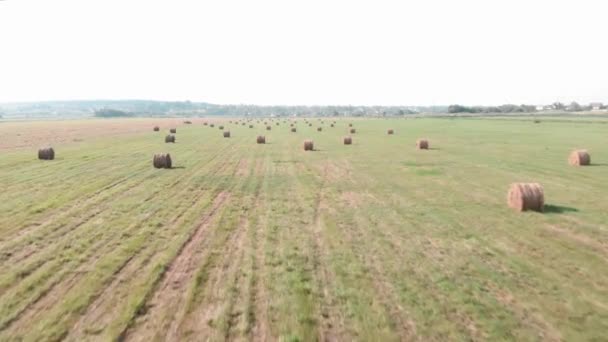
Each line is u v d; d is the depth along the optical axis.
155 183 20.92
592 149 37.41
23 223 13.49
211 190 19.25
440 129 69.25
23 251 10.93
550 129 65.62
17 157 31.72
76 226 13.25
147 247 11.31
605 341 6.90
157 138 52.66
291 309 7.88
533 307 8.07
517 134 56.19
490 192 19.20
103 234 12.42
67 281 9.09
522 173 24.62
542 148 38.59
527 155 33.44
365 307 7.98
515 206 16.02
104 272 9.57
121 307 7.93
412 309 7.92
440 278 9.41
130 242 11.69
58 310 7.81
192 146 41.47
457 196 18.31
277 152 35.84
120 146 41.47
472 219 14.53
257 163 28.80
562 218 14.65
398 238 12.34
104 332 7.08
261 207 16.02
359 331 7.12
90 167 26.52
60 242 11.67
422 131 64.44
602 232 13.01
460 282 9.20
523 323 7.46
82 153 34.94
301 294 8.51
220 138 52.31
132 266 9.96
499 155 33.47
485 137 51.56
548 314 7.80
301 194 18.52
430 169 26.14
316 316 7.62
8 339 6.85
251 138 52.12
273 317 7.59
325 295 8.48
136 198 17.39
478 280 9.34
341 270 9.80
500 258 10.74
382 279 9.32
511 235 12.71
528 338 6.96
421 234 12.76
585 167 27.00
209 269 9.81
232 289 8.73
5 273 9.50
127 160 30.22
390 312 7.80
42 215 14.53
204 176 23.20
